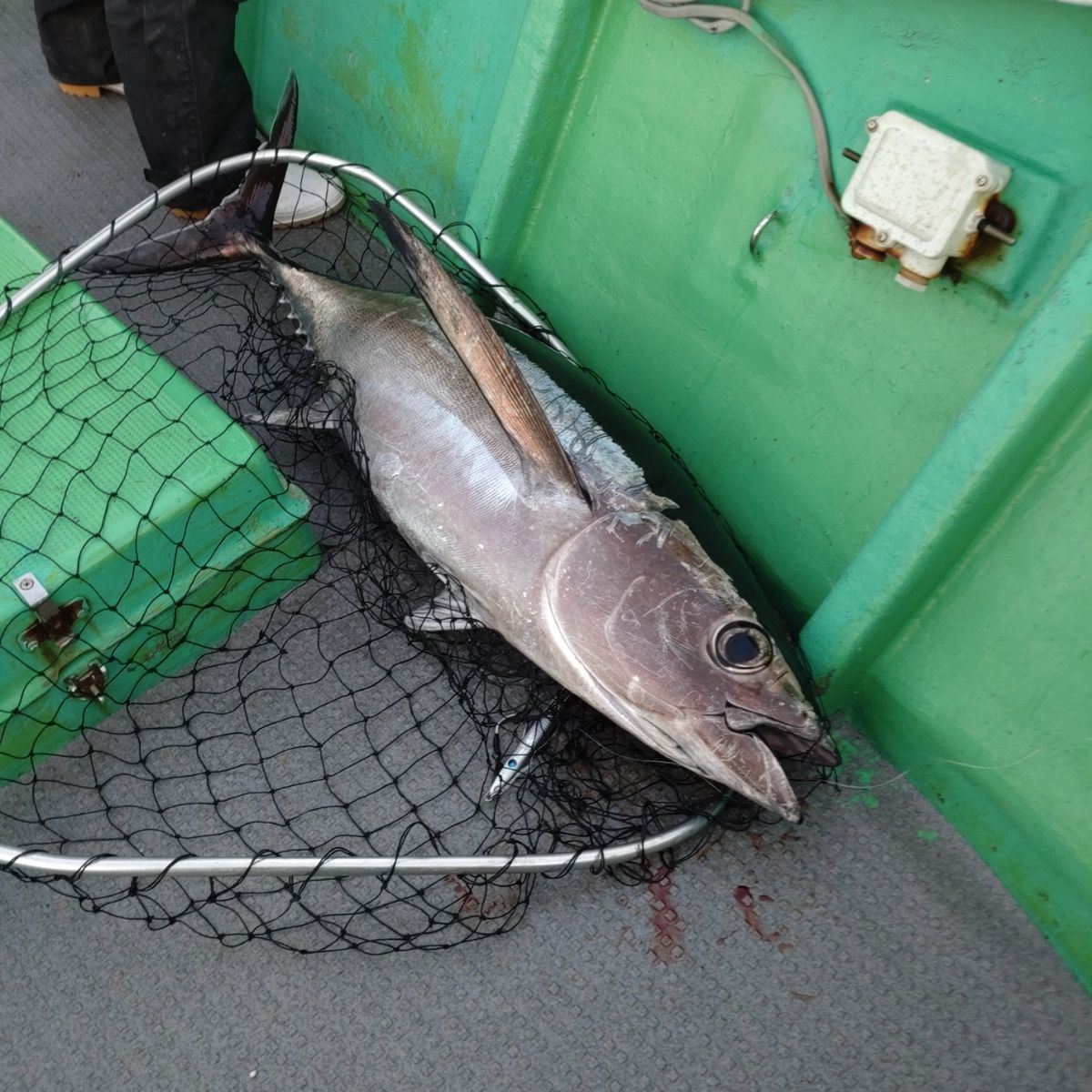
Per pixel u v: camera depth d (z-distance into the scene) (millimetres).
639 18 1098
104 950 945
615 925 984
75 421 1023
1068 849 944
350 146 1517
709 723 938
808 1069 924
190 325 1366
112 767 1037
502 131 1210
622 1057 921
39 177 1545
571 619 984
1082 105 802
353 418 1139
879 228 878
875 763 1083
